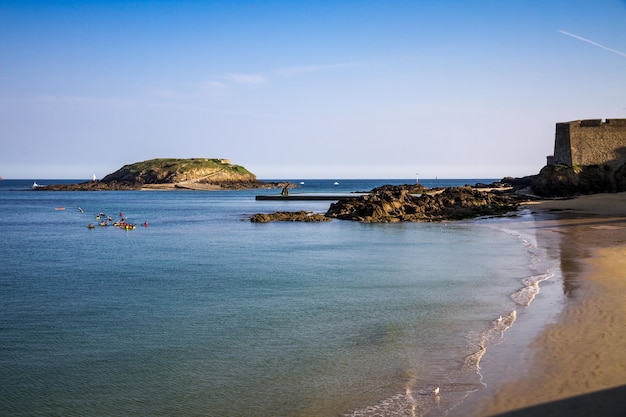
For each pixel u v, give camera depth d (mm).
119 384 12562
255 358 14094
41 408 11398
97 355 14664
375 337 15555
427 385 11797
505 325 16047
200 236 50781
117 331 17016
